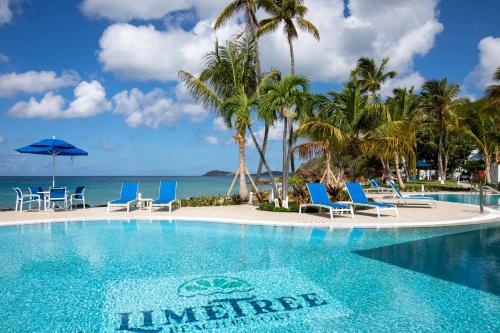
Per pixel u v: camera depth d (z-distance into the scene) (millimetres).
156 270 5855
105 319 3967
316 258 6582
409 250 7148
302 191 14547
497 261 6312
